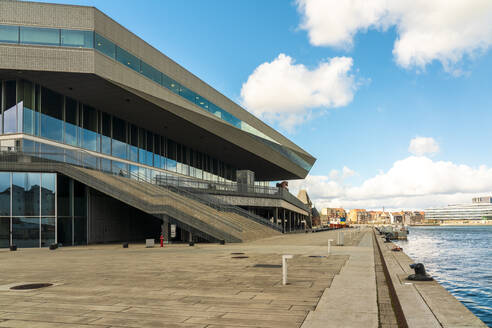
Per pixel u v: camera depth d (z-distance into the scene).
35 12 29.94
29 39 29.55
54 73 29.86
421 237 111.38
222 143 53.06
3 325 6.44
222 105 50.91
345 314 6.36
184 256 18.73
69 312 7.29
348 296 7.86
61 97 33.84
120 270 13.58
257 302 7.96
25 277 12.20
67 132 34.03
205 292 9.12
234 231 30.38
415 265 9.72
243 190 49.44
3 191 27.88
